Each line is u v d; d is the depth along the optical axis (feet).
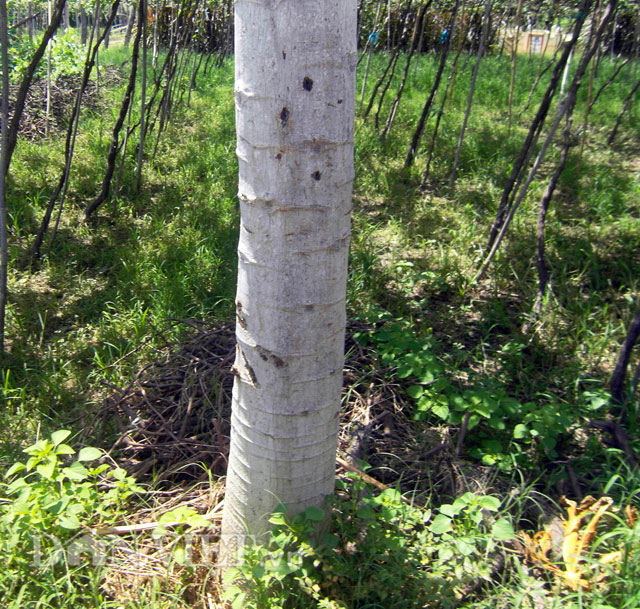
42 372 11.38
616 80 37.27
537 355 12.34
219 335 12.11
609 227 17.40
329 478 7.14
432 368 10.51
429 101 21.49
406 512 7.66
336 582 6.81
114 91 31.32
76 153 21.68
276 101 5.33
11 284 14.19
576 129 27.86
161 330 12.57
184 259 15.42
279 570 6.30
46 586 6.71
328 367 6.44
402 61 40.37
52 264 15.37
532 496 8.91
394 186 20.95
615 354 12.30
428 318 13.78
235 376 6.70
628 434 9.74
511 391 11.49
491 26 38.09
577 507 8.15
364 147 23.65
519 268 15.60
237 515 7.17
